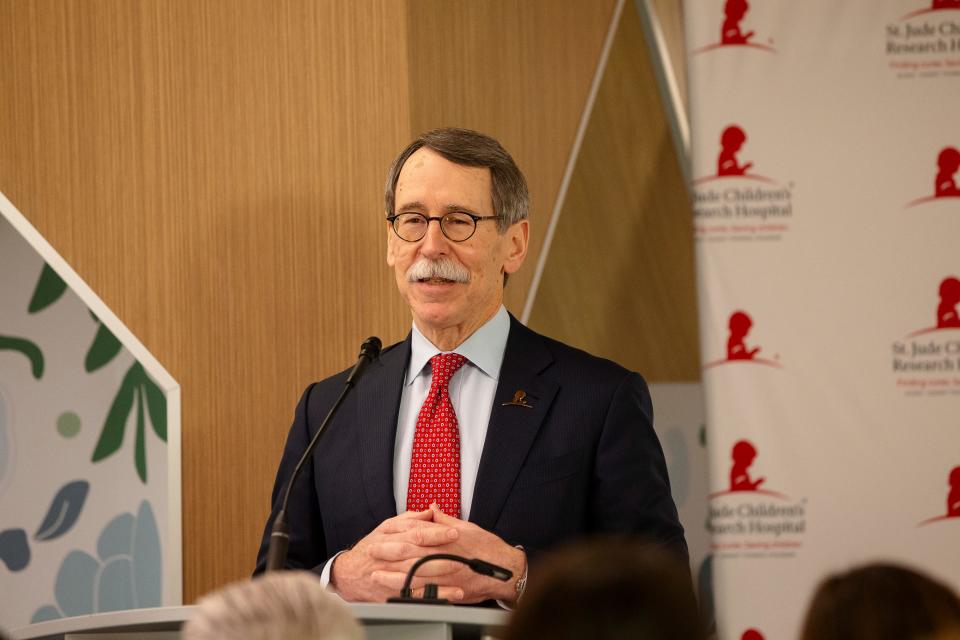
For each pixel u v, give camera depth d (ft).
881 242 18.99
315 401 17.15
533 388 16.26
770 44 19.31
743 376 19.02
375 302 21.13
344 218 21.30
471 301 16.37
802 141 19.16
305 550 16.44
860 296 18.95
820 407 18.92
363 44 21.56
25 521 28.19
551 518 15.56
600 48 22.68
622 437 15.89
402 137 21.36
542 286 22.76
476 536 14.33
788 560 18.78
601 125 23.40
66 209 21.43
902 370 18.86
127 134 21.50
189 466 21.03
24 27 21.68
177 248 21.33
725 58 19.33
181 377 21.16
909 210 18.99
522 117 22.11
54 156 21.50
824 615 8.16
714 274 19.15
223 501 20.98
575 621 5.69
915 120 19.07
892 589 8.02
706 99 19.30
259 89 21.58
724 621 18.75
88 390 28.63
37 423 28.50
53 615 27.96
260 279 21.29
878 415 18.84
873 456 18.81
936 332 18.84
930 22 19.13
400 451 16.28
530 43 22.29
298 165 21.44
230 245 21.34
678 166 24.97
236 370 21.16
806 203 19.11
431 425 16.24
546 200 22.09
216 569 20.86
